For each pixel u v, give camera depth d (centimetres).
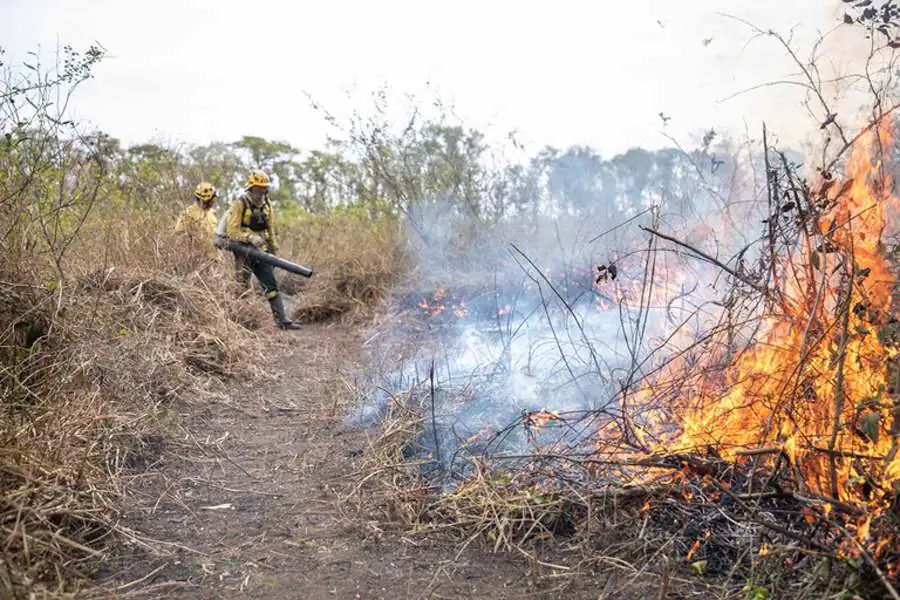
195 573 305
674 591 282
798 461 311
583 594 287
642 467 344
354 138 1070
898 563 259
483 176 1050
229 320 707
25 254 482
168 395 531
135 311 601
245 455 447
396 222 1046
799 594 261
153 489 387
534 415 414
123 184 892
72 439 374
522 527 332
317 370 656
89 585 286
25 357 432
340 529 346
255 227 841
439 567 309
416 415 459
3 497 300
